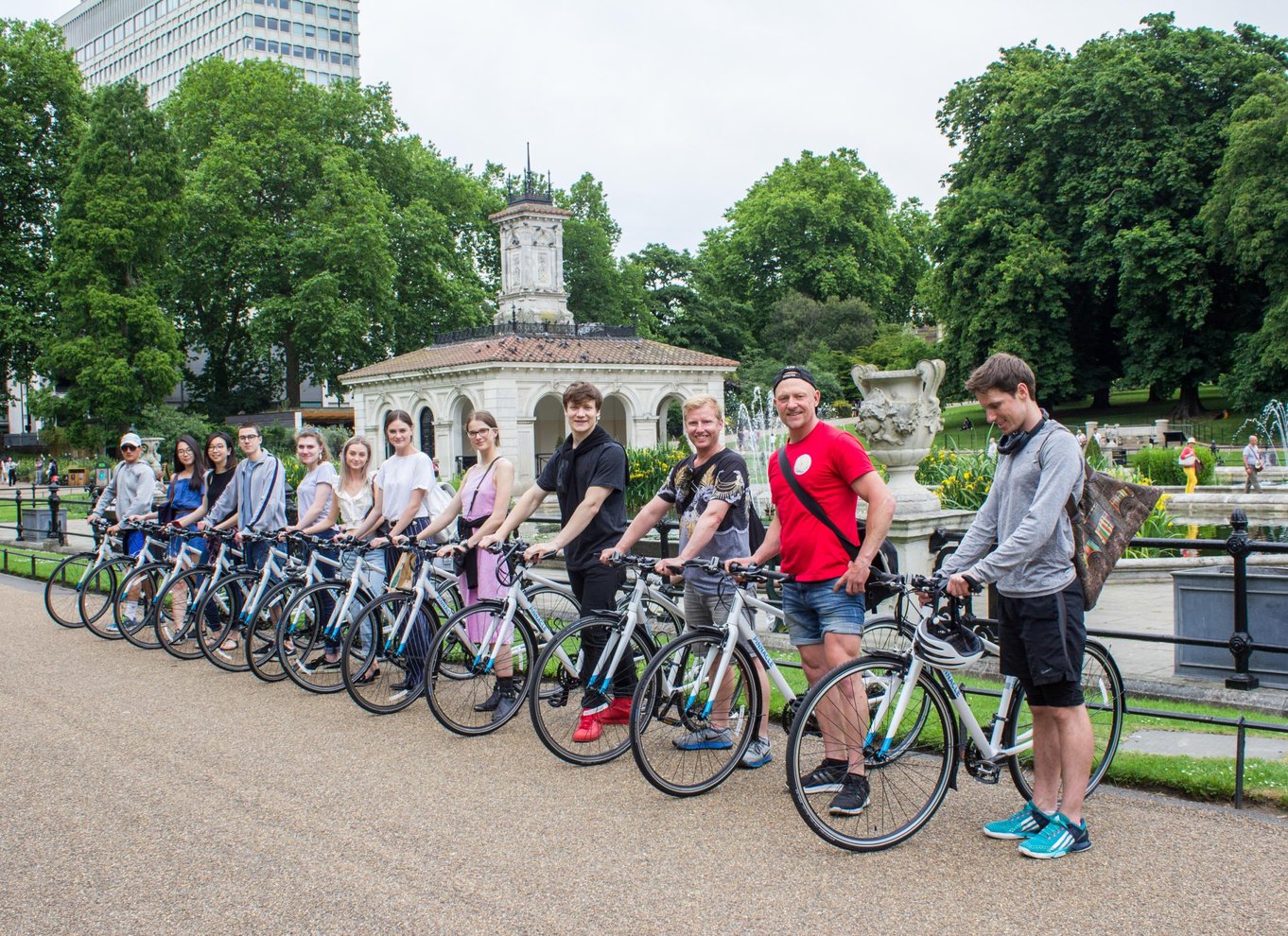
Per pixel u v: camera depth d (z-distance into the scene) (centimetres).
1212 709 707
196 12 13612
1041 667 483
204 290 5272
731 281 7456
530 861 498
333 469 992
